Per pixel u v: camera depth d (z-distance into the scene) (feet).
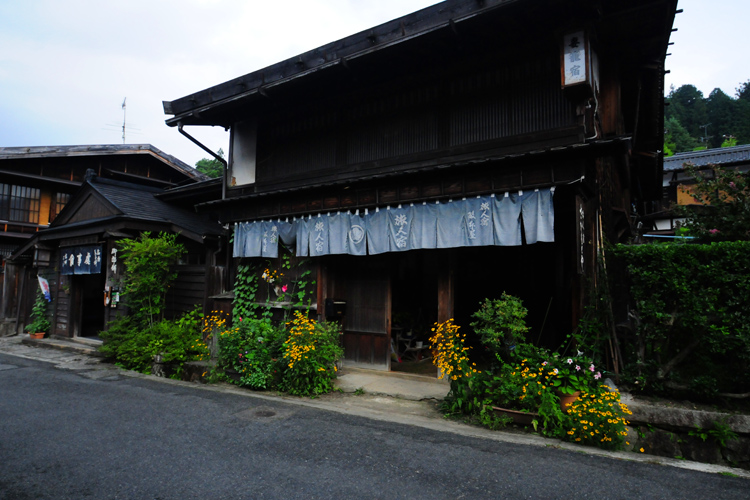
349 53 27.68
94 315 55.57
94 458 15.67
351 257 31.09
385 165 30.01
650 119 35.14
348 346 30.58
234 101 32.89
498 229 22.84
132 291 34.83
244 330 28.45
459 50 26.53
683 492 13.35
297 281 30.76
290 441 17.35
